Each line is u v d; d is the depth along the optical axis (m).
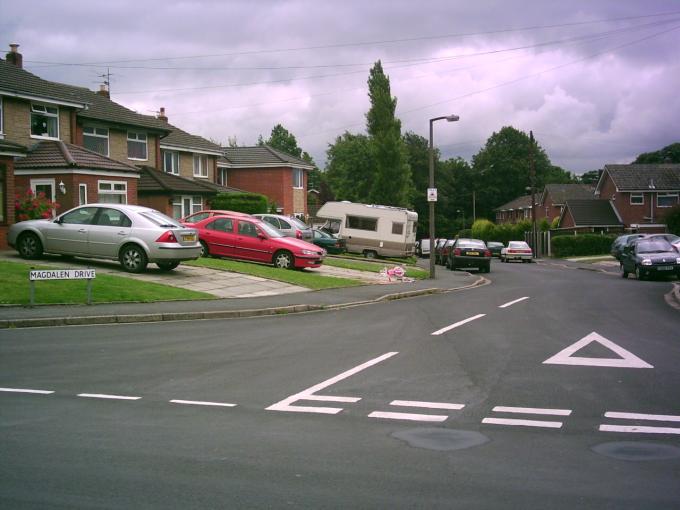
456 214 100.88
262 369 8.76
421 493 4.55
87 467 5.06
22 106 28.55
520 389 7.61
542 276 31.78
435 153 94.38
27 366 8.89
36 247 19.62
